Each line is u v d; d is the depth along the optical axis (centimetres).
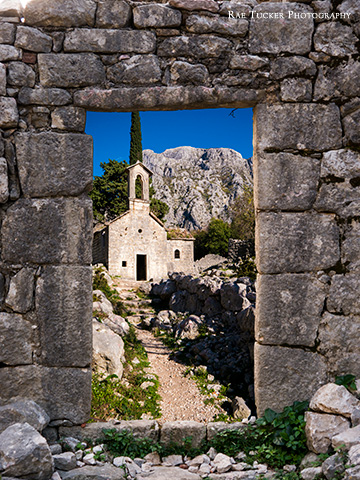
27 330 354
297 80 369
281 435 328
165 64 371
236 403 644
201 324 1067
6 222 358
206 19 373
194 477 303
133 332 1048
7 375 347
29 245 358
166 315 1264
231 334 959
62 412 351
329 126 368
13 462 268
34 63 366
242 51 373
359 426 295
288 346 358
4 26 362
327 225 363
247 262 1548
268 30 371
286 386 355
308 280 360
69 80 365
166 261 2973
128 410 575
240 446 348
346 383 338
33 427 310
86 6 367
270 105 369
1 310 353
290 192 365
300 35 370
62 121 365
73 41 366
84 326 358
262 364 356
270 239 362
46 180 362
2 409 318
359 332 354
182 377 797
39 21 365
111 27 371
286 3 374
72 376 354
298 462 317
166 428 359
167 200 9419
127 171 2973
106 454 332
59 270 358
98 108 371
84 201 365
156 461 338
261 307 359
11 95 361
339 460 277
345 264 360
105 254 2848
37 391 350
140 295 1862
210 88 368
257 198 370
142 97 366
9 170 360
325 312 358
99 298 1130
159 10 371
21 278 356
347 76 368
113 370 672
